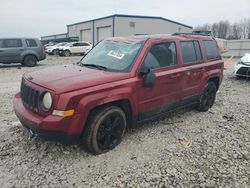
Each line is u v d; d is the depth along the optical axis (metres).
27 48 17.62
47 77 4.18
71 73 4.35
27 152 4.32
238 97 8.42
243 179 3.75
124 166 4.01
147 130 5.34
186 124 5.75
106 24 46.84
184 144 4.77
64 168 3.92
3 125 5.42
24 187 3.49
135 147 4.59
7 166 3.93
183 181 3.68
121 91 4.28
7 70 15.53
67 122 3.76
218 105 7.38
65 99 3.72
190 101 5.99
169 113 6.06
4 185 3.51
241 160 4.25
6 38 17.09
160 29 48.44
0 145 4.53
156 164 4.08
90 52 5.52
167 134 5.18
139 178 3.72
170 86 5.22
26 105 4.20
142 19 46.59
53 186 3.52
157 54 5.04
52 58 27.28
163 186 3.56
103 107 4.21
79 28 55.16
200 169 3.97
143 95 4.69
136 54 4.74
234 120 6.12
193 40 6.10
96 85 4.04
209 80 6.65
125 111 4.60
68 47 31.55
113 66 4.71
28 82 4.23
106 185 3.56
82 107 3.85
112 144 4.45
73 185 3.55
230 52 31.20
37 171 3.83
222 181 3.69
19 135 4.91
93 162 4.09
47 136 3.80
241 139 5.05
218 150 4.57
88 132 4.10
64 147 4.48
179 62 5.49
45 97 3.82
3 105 6.98
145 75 4.59
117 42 5.28
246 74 11.38
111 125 4.36
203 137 5.10
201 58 6.22
